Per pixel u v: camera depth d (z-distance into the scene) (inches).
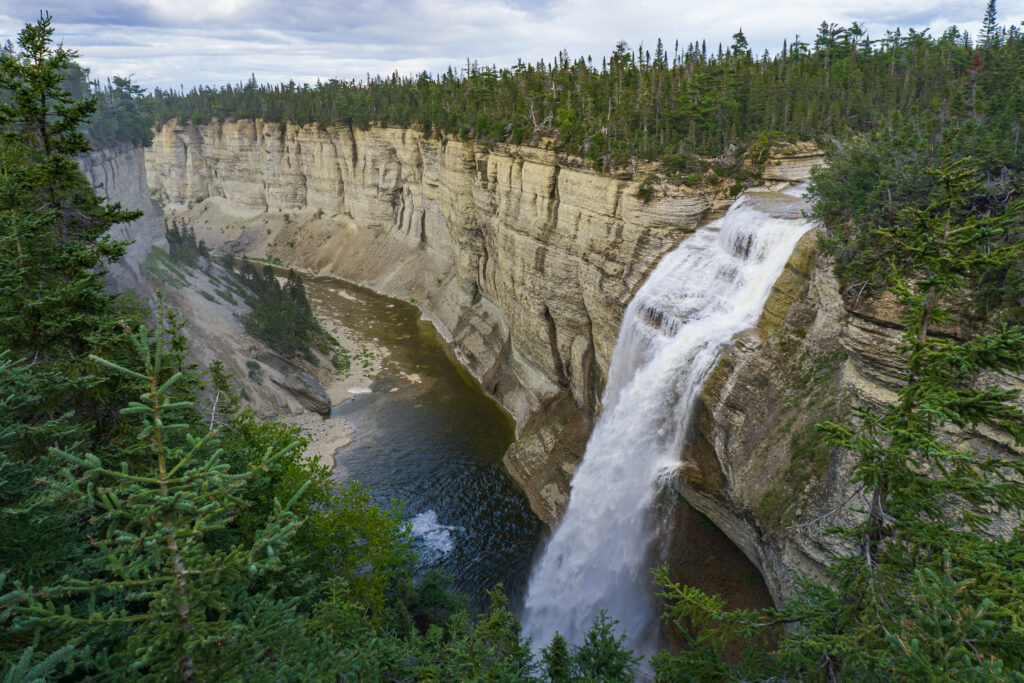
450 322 4259.4
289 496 1195.3
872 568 571.8
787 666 645.3
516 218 2915.8
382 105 5969.5
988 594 470.0
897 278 606.2
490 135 3289.9
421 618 1566.2
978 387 952.3
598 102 3299.7
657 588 1706.4
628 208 2244.1
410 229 5664.4
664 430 1811.0
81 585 401.1
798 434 1360.7
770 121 2760.8
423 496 2396.7
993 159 1302.9
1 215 808.3
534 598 1892.2
